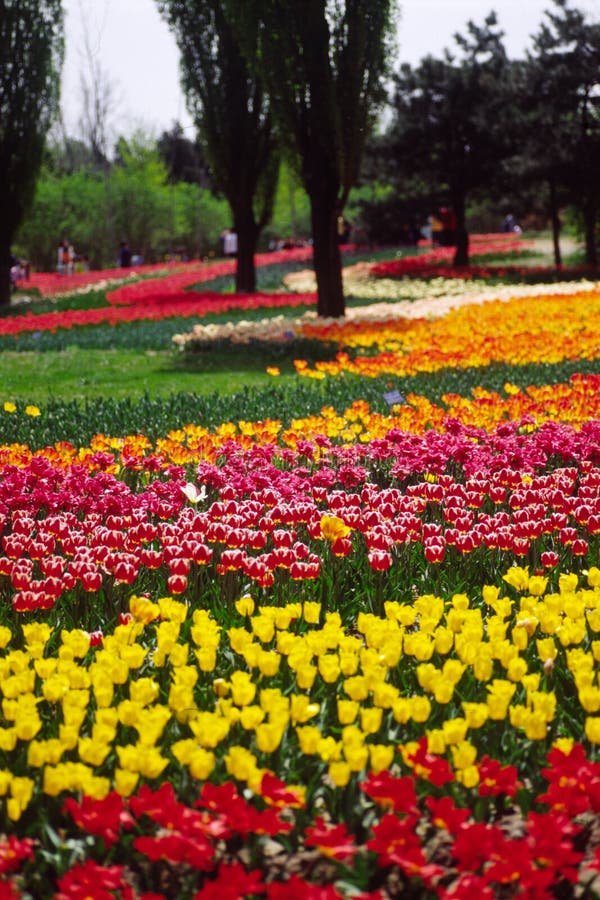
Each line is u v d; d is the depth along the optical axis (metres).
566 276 35.72
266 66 22.00
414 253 49.09
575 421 9.79
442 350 14.62
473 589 5.57
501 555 5.89
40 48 34.28
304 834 3.33
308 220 76.75
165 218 67.69
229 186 32.50
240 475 7.07
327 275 22.52
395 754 3.70
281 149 22.58
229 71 31.44
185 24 31.00
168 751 3.69
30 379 15.32
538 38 36.59
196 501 6.52
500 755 3.71
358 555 5.99
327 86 21.75
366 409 9.92
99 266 67.94
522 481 7.09
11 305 35.41
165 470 8.05
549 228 60.06
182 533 5.65
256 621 4.27
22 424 10.19
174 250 70.06
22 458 8.06
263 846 3.26
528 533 5.69
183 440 9.73
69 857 3.16
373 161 42.25
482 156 39.88
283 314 26.36
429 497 6.71
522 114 37.72
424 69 40.09
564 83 35.53
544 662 4.25
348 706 3.56
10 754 3.63
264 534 5.49
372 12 21.44
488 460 7.62
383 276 40.56
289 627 5.00
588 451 7.60
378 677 3.74
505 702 3.58
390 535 5.66
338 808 3.44
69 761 3.61
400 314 21.50
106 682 3.79
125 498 6.41
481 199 43.97
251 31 21.84
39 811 3.33
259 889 2.79
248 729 3.66
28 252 67.44
